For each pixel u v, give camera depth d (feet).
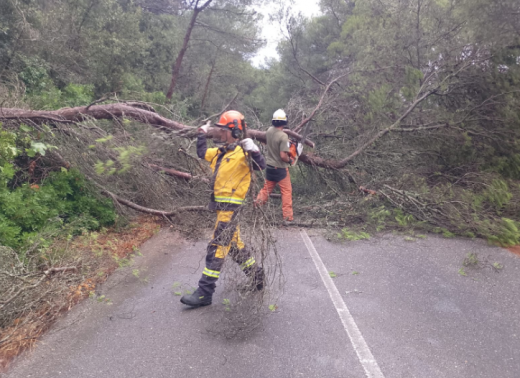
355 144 23.67
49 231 15.53
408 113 22.65
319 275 14.38
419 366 9.31
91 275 14.30
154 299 12.80
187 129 17.10
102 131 18.03
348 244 17.65
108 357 9.79
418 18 25.36
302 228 19.77
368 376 8.98
